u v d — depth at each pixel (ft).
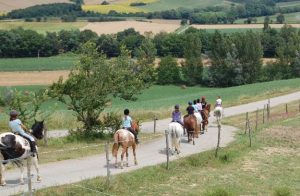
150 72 114.32
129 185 71.10
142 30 571.28
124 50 111.34
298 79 319.27
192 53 371.56
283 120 141.38
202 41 460.14
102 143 100.22
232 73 371.76
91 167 78.74
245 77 374.84
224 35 395.34
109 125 107.76
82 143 99.60
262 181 78.74
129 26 588.50
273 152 99.86
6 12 648.38
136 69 113.09
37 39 428.97
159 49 465.47
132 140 80.12
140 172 75.87
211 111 169.48
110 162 83.30
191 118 104.22
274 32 483.51
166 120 147.43
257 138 112.06
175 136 91.15
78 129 106.83
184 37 456.04
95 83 104.58
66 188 65.26
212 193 66.80
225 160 90.12
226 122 140.15
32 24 591.37
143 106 183.32
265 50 458.09
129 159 86.69
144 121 145.28
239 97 216.33
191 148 98.68
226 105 189.78
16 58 424.05
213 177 79.36
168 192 69.82
